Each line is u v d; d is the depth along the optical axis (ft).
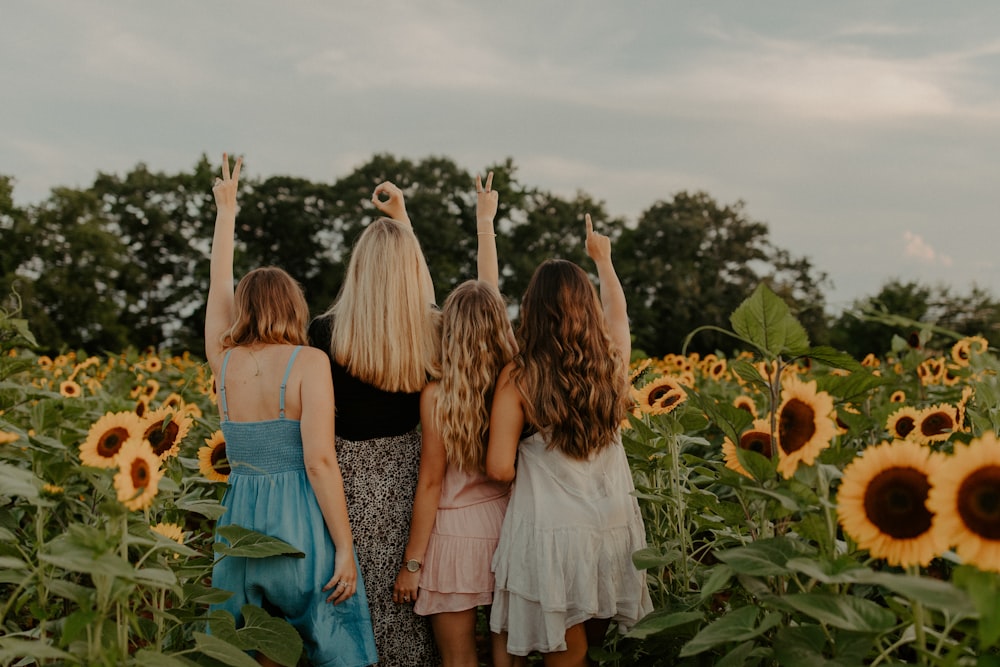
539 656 11.12
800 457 6.77
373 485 10.24
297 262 181.68
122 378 26.07
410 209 172.04
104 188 189.88
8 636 7.70
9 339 12.82
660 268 183.21
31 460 10.03
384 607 10.16
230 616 8.66
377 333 10.04
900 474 5.89
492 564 9.95
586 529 9.46
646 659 10.23
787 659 6.68
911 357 19.26
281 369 9.70
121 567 6.53
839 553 7.43
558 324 9.73
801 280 183.83
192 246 187.83
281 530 9.51
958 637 8.70
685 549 10.21
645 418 11.85
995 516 5.12
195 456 17.81
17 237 155.53
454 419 9.86
